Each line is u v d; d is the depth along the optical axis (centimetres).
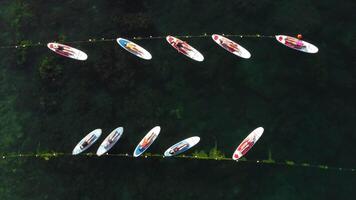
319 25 2984
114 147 2786
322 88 2820
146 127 2827
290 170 2633
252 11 3072
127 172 2723
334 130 2709
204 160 2695
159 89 2931
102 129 2853
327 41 2947
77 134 2850
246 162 2672
